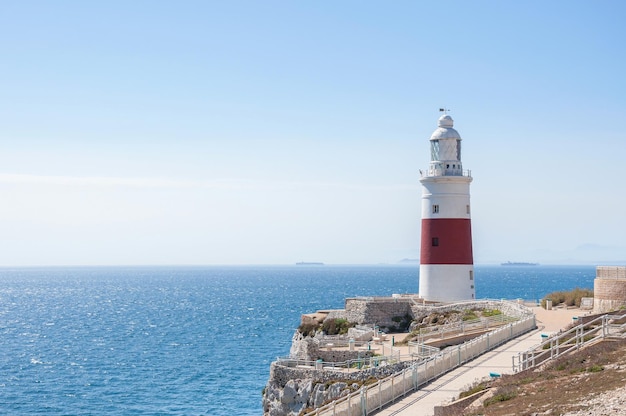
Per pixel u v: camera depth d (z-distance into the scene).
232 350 136.00
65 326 189.88
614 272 65.31
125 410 88.69
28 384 104.75
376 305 80.94
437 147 87.19
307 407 56.59
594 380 35.09
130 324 192.62
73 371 115.06
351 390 52.94
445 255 84.50
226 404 90.88
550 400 32.94
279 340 150.00
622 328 46.56
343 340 67.88
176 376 109.19
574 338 46.62
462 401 38.31
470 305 78.56
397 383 45.91
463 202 85.19
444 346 62.81
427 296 85.06
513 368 46.44
